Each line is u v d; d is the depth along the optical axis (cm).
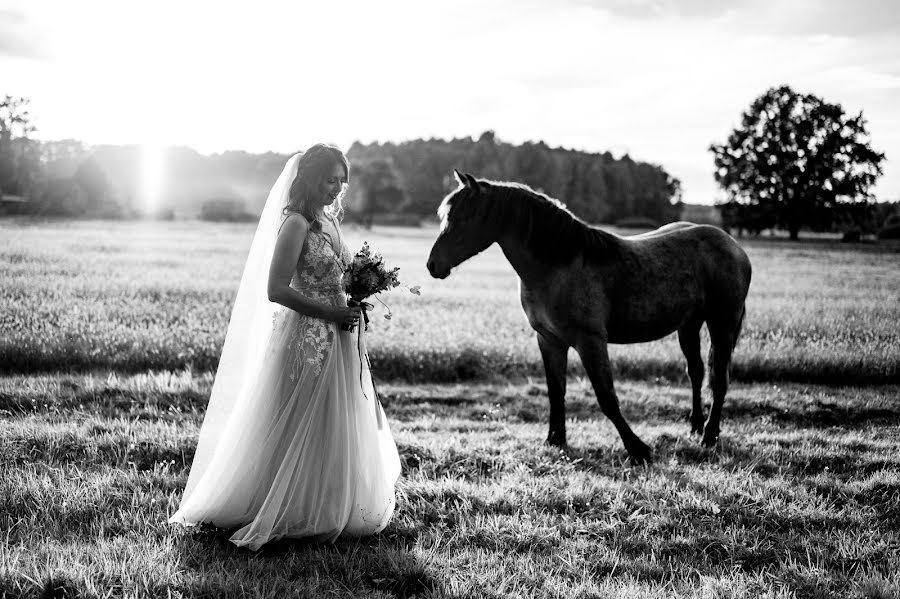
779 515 484
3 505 430
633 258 666
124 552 374
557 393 672
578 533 449
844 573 397
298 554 388
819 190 7119
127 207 9369
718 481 555
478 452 618
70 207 8569
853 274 3127
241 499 400
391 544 416
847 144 7081
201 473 418
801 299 2088
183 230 5912
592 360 639
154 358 999
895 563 404
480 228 629
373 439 423
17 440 566
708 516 480
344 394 407
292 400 399
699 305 712
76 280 1867
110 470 512
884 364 1115
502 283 2575
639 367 1105
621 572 394
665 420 848
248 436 403
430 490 502
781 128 7238
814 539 442
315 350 402
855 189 7069
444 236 630
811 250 5153
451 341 1160
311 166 403
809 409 882
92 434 601
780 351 1174
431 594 353
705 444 700
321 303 402
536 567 390
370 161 11325
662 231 750
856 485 558
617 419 638
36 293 1546
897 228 7850
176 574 352
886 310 1814
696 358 754
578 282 634
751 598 361
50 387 787
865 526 469
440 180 13812
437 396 916
